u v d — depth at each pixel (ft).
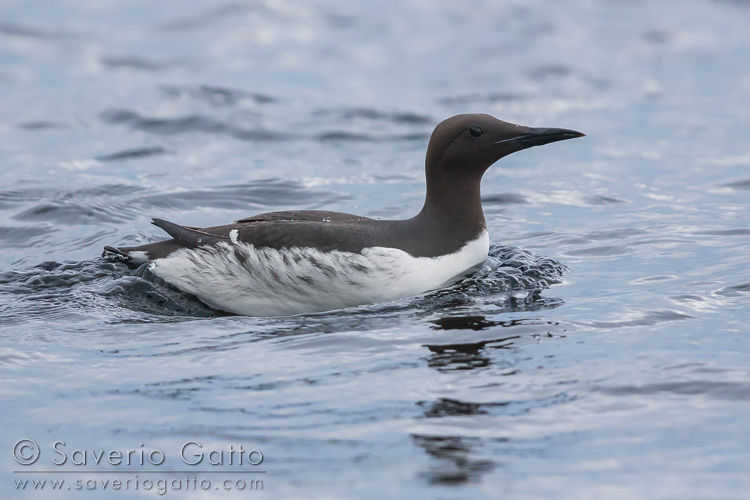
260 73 95.40
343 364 29.96
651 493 21.63
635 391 26.89
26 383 28.96
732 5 128.57
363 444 24.45
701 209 53.62
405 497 21.79
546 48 105.81
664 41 110.42
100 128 75.97
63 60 99.50
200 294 38.04
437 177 39.01
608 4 129.90
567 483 22.22
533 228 50.19
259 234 36.88
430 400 26.89
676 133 76.23
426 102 84.74
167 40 109.50
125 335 33.63
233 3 122.52
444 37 112.57
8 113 80.07
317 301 36.47
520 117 80.84
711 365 28.45
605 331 32.09
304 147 71.26
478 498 21.67
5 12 121.39
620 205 55.57
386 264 36.11
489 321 33.68
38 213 53.01
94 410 26.94
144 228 50.93
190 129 75.61
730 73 97.04
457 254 38.45
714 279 38.55
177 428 25.72
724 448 23.52
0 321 34.99
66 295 38.01
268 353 31.27
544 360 29.53
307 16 121.49
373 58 103.40
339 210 54.90
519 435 24.66
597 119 81.10
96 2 128.47
